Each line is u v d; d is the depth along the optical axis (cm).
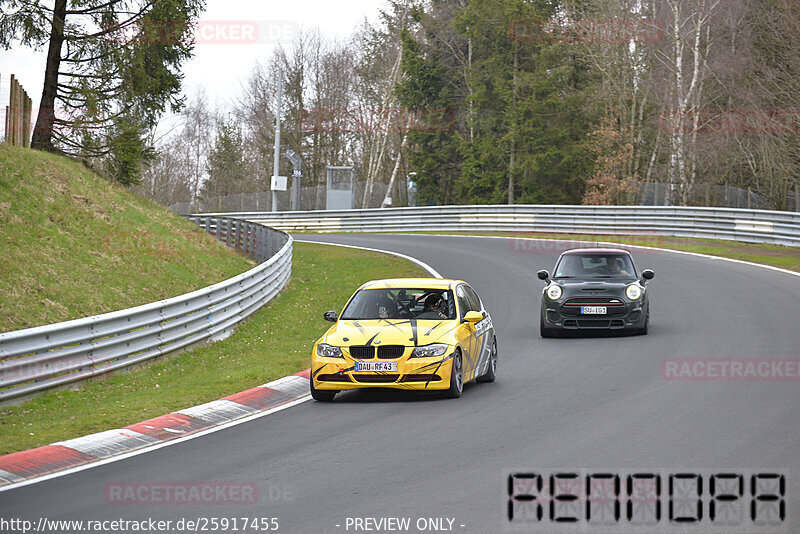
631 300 5362
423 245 11938
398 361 3709
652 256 10038
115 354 4634
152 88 10400
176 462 2786
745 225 11250
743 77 16525
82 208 7819
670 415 3225
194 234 9331
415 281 4278
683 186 15462
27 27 9225
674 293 7225
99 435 3192
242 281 6400
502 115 19100
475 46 19825
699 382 3875
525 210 13825
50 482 2592
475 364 4022
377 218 15538
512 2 18038
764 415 3166
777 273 8244
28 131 9212
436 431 3105
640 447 2747
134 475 2630
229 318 6081
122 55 9844
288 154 17588
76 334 4344
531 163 17762
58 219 7256
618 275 5700
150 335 4984
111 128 10031
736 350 4678
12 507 2316
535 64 18625
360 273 9269
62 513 2236
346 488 2384
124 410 3700
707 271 8544
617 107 17938
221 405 3725
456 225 14575
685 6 16538
